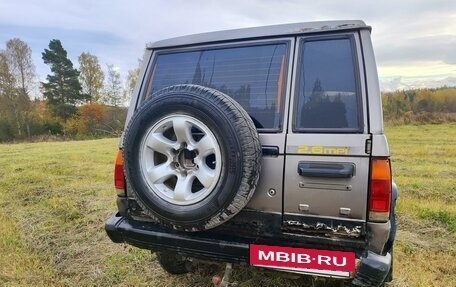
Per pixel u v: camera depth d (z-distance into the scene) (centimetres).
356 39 203
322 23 211
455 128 2248
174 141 214
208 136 199
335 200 194
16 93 4078
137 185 220
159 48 261
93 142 2344
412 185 670
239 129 194
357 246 195
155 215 218
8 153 1468
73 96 4547
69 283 309
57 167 973
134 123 219
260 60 227
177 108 205
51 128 4216
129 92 4972
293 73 213
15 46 4191
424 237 408
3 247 388
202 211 201
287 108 210
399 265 331
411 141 1579
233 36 236
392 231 224
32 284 307
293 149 202
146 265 337
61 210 524
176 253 233
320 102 205
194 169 208
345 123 198
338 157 193
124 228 245
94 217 484
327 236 199
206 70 244
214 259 221
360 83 198
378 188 186
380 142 188
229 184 194
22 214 516
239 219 216
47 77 4422
